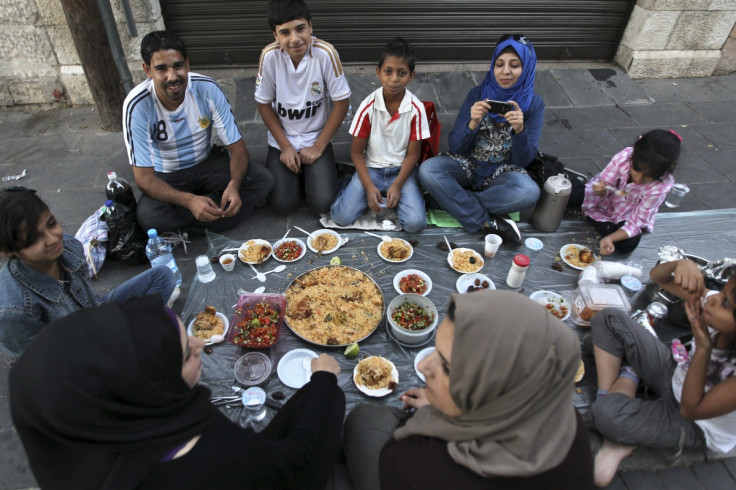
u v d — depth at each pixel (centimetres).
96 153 407
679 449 211
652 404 211
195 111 306
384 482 146
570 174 351
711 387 187
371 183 333
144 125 288
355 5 465
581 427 134
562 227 342
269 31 471
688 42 505
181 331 135
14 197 172
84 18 367
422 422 142
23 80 439
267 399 225
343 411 191
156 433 117
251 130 434
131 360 112
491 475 120
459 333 120
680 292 231
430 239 330
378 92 318
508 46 304
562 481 121
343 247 319
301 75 325
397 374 235
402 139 329
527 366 116
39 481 119
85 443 111
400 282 286
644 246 330
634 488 215
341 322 258
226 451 128
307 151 342
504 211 331
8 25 407
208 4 449
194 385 140
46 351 111
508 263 310
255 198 342
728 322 168
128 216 306
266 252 305
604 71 524
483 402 122
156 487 118
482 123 328
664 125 467
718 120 474
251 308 261
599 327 237
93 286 299
